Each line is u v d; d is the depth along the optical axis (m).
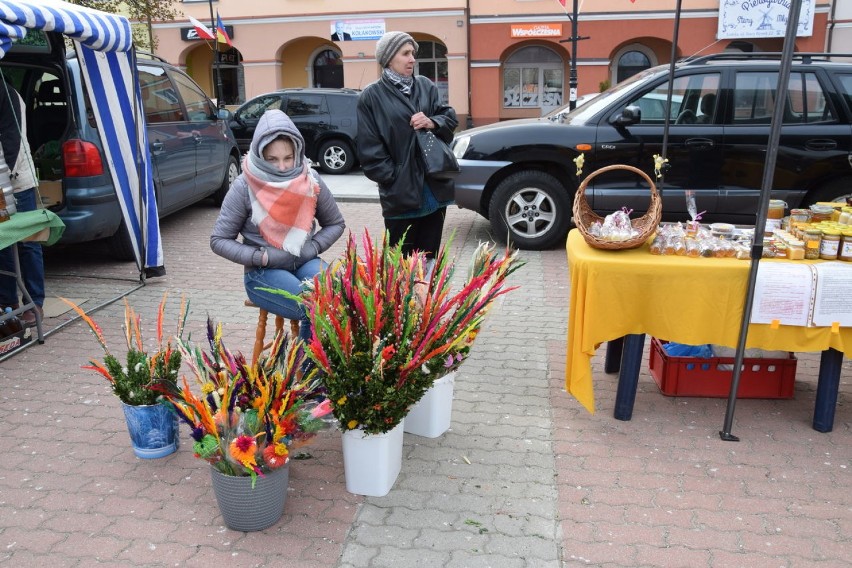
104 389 4.07
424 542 2.72
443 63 22.81
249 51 22.34
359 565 2.60
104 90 5.40
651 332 3.48
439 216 4.43
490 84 21.70
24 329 4.68
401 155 4.10
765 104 6.57
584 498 3.00
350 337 2.69
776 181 6.60
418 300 3.08
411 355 2.79
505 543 2.72
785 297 3.30
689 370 3.88
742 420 3.66
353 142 13.48
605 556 2.64
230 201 3.45
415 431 3.52
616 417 3.67
